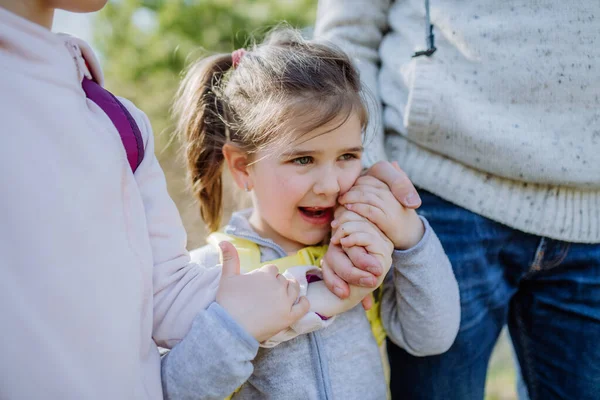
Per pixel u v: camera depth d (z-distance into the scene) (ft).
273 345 3.24
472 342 4.23
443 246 4.13
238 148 3.76
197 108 4.19
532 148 3.63
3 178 2.29
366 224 3.37
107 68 15.81
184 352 2.85
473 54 3.69
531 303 4.37
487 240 4.02
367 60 4.51
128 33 15.87
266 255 3.77
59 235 2.37
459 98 3.75
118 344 2.50
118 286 2.56
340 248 3.41
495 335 4.45
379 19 4.51
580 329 4.09
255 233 3.82
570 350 4.16
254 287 2.97
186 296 3.07
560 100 3.57
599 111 3.56
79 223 2.43
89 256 2.46
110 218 2.59
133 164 3.03
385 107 4.41
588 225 3.83
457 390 4.28
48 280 2.32
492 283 4.16
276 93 3.46
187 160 4.40
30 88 2.39
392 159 4.37
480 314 4.21
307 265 3.55
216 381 2.78
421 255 3.52
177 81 14.83
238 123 3.74
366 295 3.56
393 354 4.50
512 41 3.58
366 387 3.59
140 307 2.69
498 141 3.67
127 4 15.92
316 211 3.69
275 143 3.43
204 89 4.16
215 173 4.26
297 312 3.05
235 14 15.34
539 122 3.63
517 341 4.66
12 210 2.29
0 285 2.24
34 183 2.34
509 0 3.59
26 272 2.29
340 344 3.56
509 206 3.88
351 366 3.56
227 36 15.28
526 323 4.48
